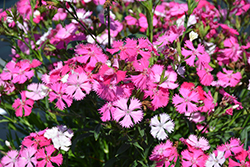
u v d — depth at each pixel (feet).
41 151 1.59
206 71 1.66
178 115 1.77
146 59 1.49
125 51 1.48
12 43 1.96
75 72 1.52
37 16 1.96
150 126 1.61
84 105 1.89
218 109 1.68
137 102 1.50
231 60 1.93
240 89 1.89
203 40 1.88
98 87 1.49
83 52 1.52
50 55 1.88
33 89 1.70
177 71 1.69
